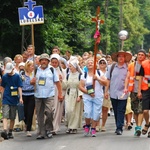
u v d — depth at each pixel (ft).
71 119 90.84
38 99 84.58
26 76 89.92
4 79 85.56
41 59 84.38
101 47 313.12
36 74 84.69
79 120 92.07
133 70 86.33
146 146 76.07
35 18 90.22
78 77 91.40
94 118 85.66
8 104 85.20
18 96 86.22
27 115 88.69
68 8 192.95
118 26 365.61
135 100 86.02
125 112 94.58
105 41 311.47
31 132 93.15
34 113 94.89
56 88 91.04
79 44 211.41
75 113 90.99
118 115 87.97
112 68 88.17
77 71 91.86
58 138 84.99
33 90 89.40
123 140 81.56
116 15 371.15
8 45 165.58
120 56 87.40
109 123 105.81
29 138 85.71
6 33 161.48
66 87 92.53
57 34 180.14
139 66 85.76
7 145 78.95
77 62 91.40
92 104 86.07
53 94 84.79
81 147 75.77
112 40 360.69
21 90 85.76
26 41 165.68
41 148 75.72
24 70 91.50
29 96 89.40
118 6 372.17
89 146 76.48
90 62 85.92
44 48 169.48
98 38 86.33
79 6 196.54
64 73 94.53
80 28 202.80
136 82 86.02
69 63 91.71
